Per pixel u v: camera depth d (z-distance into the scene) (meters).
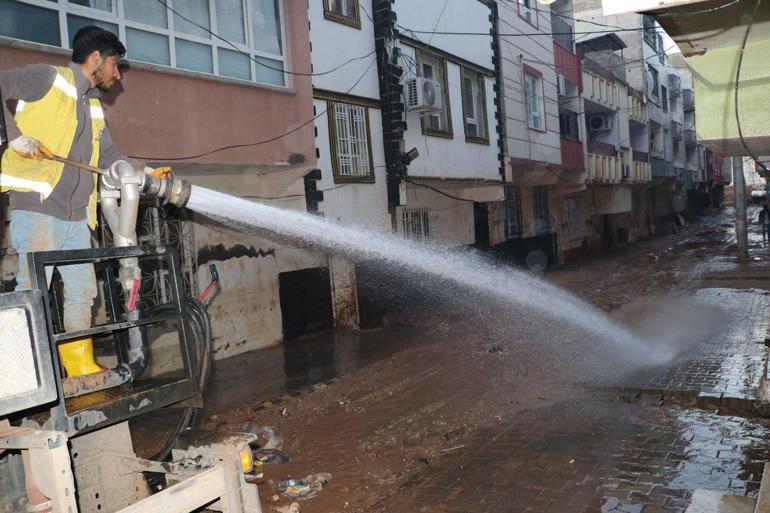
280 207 11.59
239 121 9.75
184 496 2.74
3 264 6.11
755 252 25.39
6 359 2.40
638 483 5.07
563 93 23.52
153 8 8.70
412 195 15.97
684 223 49.38
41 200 3.35
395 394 8.27
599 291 17.72
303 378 9.21
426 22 15.32
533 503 4.84
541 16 21.92
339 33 12.87
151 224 9.53
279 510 3.82
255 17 10.34
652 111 38.66
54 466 2.41
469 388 8.32
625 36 36.91
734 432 6.14
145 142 8.37
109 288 3.47
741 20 4.05
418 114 14.83
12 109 3.48
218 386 8.97
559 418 6.85
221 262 10.77
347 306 13.38
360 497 5.21
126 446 3.29
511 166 19.02
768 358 7.74
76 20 7.73
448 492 5.16
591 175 26.02
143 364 3.52
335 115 12.84
